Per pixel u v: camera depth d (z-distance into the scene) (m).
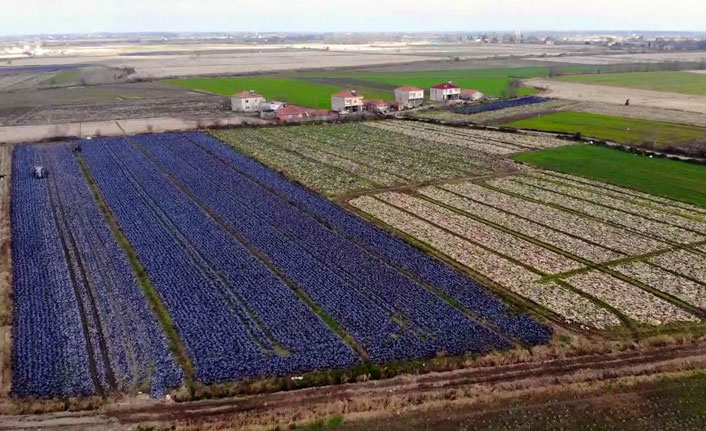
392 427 29.58
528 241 54.00
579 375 33.69
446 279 46.03
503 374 33.81
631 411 30.92
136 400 31.64
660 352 36.12
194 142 96.38
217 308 41.59
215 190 69.81
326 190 69.75
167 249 52.00
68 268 48.41
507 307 41.62
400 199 66.25
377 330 38.69
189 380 33.56
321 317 40.56
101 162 83.31
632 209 62.25
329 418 30.11
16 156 86.62
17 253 51.22
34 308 41.69
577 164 80.56
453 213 61.56
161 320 40.31
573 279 46.16
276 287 44.75
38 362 35.19
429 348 36.41
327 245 52.91
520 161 82.62
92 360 35.66
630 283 45.47
